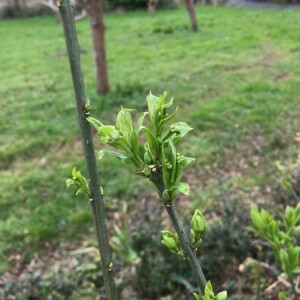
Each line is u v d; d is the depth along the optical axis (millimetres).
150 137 785
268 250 3379
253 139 6086
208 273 3365
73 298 3373
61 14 821
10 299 3355
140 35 13797
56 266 3979
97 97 7871
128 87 8031
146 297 3291
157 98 815
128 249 3553
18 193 5137
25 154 6070
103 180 5273
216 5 21578
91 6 7816
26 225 4586
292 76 8688
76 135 6492
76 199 4984
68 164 5719
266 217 1758
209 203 4559
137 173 792
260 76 8805
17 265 4105
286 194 3594
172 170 778
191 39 12773
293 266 1667
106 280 1011
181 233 845
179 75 9203
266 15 16141
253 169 5328
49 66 10852
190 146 5922
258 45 11508
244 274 3266
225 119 6699
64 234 4449
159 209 4562
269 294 3010
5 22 20047
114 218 4531
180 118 6801
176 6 20953
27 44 13836
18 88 9047
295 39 11867
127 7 20656
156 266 3381
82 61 11109
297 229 1764
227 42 11945
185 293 3285
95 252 4023
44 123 6934
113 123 6805
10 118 7297
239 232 3521
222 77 8898
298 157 5039
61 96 8367
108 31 14969
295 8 18266
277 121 6590
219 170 5387
